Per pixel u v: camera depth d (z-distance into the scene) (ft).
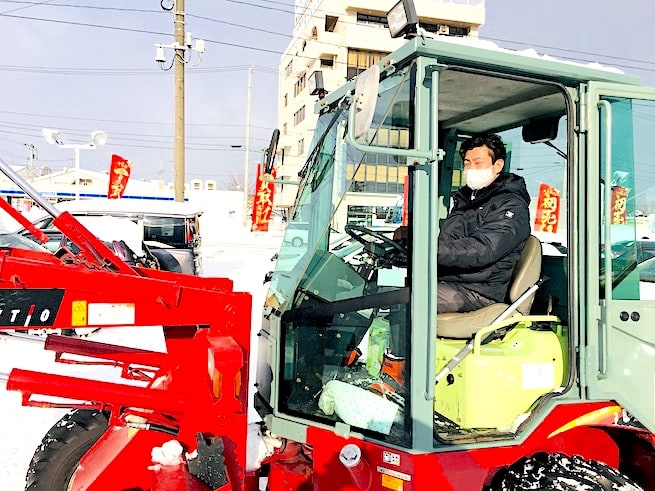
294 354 8.68
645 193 8.44
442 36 7.80
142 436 8.86
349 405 8.04
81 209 32.48
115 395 7.62
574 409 8.04
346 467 7.73
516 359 8.25
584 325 8.05
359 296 8.08
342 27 99.81
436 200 7.34
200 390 8.18
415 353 7.34
